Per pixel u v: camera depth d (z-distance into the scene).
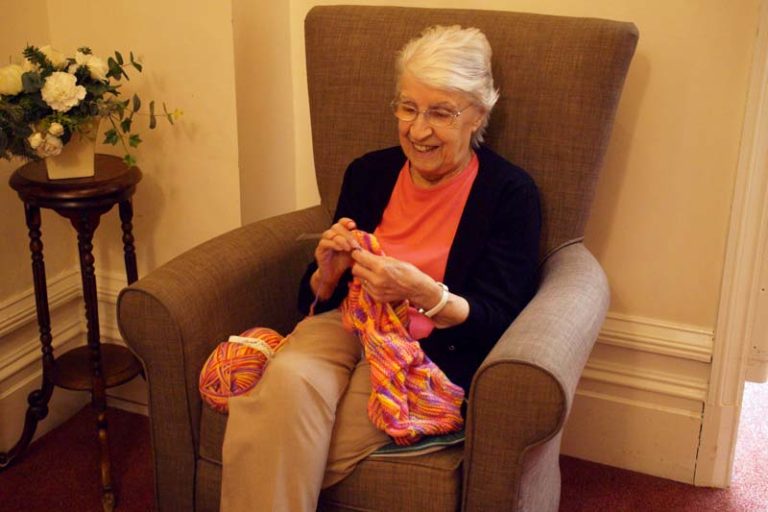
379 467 1.47
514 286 1.62
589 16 1.90
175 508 1.67
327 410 1.48
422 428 1.47
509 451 1.37
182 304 1.57
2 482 2.11
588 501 2.04
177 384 1.59
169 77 2.09
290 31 2.19
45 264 2.26
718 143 1.88
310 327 1.62
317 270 1.70
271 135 2.20
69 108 1.74
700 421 2.06
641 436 2.13
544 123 1.75
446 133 1.58
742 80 1.82
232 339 1.56
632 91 1.91
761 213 1.88
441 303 1.52
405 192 1.71
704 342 2.01
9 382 2.20
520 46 1.76
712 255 1.96
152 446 1.65
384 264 1.49
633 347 2.06
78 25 2.13
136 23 2.08
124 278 2.33
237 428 1.49
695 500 2.06
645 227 1.99
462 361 1.62
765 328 2.17
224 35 2.00
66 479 2.13
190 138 2.12
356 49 1.87
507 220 1.64
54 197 1.82
